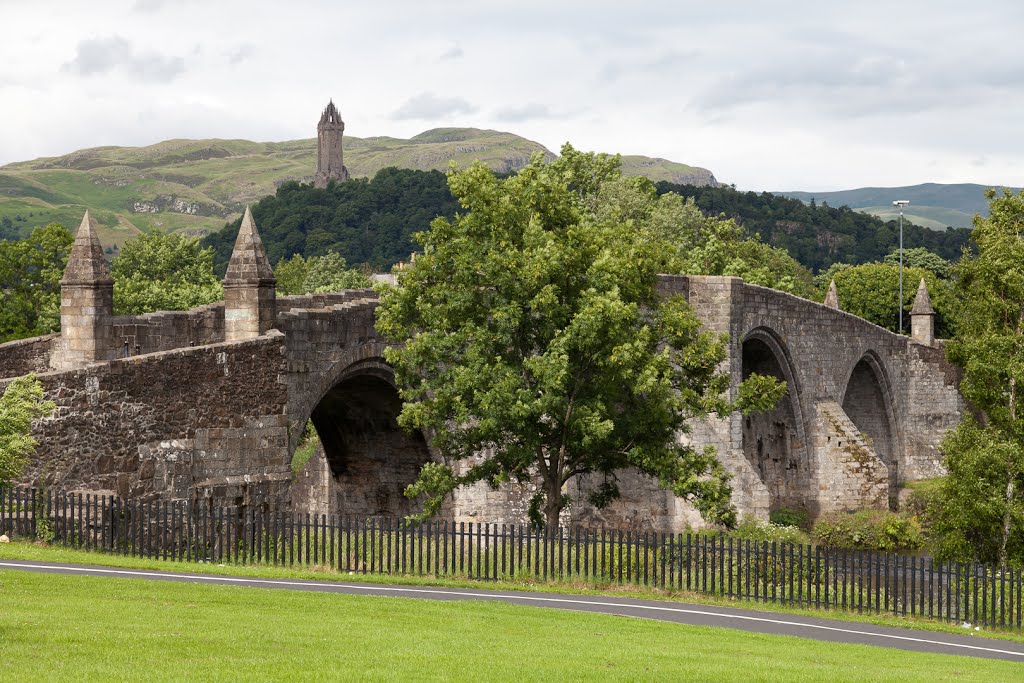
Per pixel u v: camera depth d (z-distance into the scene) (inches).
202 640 792.9
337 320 1807.3
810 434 2856.8
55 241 3100.4
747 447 2898.6
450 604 1071.6
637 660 841.5
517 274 1620.3
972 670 927.7
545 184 1716.3
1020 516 1704.0
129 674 681.6
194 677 683.4
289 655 768.9
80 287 1610.5
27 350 1818.4
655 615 1128.2
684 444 2284.7
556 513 1668.3
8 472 1293.1
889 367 3218.5
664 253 1766.7
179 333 1715.1
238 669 713.0
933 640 1104.2
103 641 765.3
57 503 1280.8
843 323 2987.2
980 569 1571.1
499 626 964.6
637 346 1581.0
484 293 1659.7
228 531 1302.9
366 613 979.9
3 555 1170.6
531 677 749.3
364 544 1299.2
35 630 785.6
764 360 2775.6
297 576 1200.2
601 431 1561.3
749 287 2591.0
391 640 852.0
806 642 1029.2
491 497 2085.4
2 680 654.5
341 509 2180.1
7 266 3038.9
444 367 1975.9
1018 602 1220.5
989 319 1862.7
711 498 1690.5
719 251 3971.5
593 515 2244.1
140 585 1031.6
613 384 1630.2
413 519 1316.4
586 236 1658.5
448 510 2071.9
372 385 1963.6
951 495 1806.1
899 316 4557.1
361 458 2143.2
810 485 2854.3
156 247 4323.3
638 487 2268.7
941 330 4687.5
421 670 748.0
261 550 1348.4
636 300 1700.3
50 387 1374.3
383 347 1892.2
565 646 887.1
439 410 1643.7
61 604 899.4
